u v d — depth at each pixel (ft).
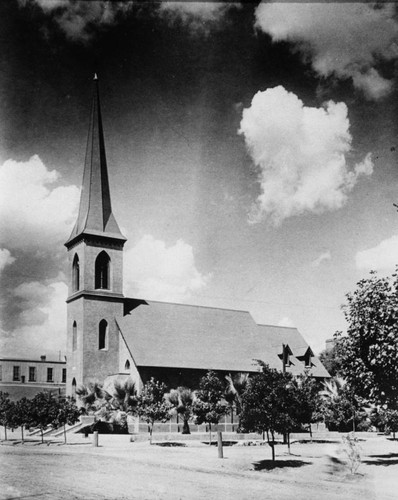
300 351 186.19
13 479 63.41
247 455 88.58
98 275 165.99
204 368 159.84
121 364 160.15
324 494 58.59
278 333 195.21
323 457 85.56
